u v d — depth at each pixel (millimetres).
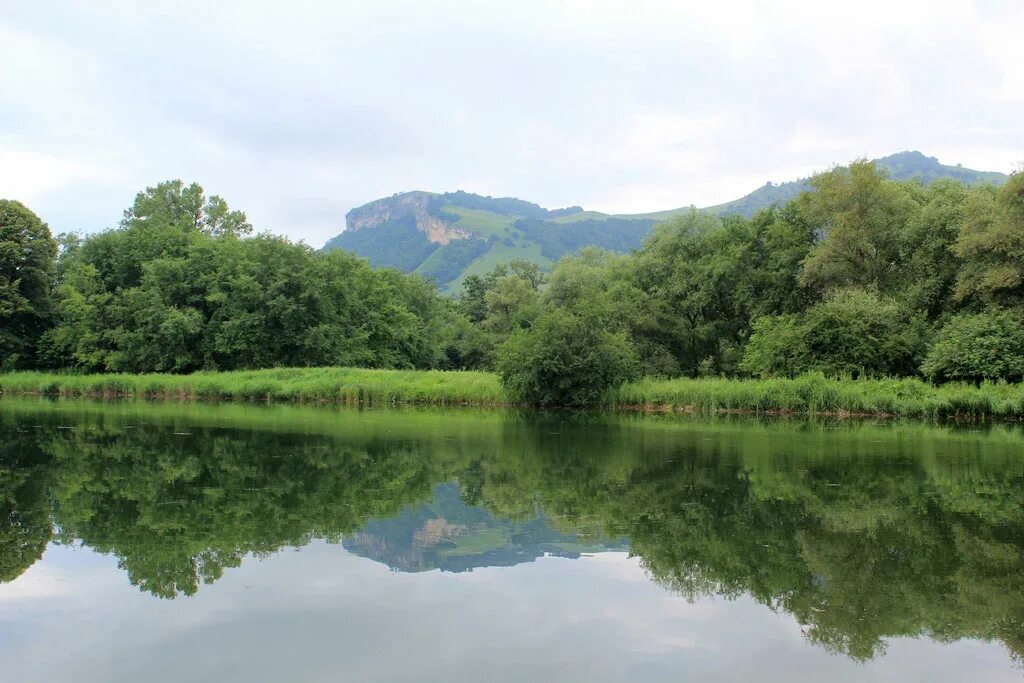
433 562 9188
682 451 19016
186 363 54531
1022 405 28797
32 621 7180
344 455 17859
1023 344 31578
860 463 16953
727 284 49406
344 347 60562
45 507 11984
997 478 14914
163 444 19703
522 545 10000
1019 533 10547
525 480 14648
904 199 42500
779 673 6156
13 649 6504
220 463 16484
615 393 35656
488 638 6805
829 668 6266
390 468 15977
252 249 60250
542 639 6785
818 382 32438
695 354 53219
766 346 38156
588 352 35656
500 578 8578
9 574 8625
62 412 31500
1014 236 33312
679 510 12039
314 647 6555
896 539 10281
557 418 30422
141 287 57688
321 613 7426
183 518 11312
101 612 7422
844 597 8023
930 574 8805
